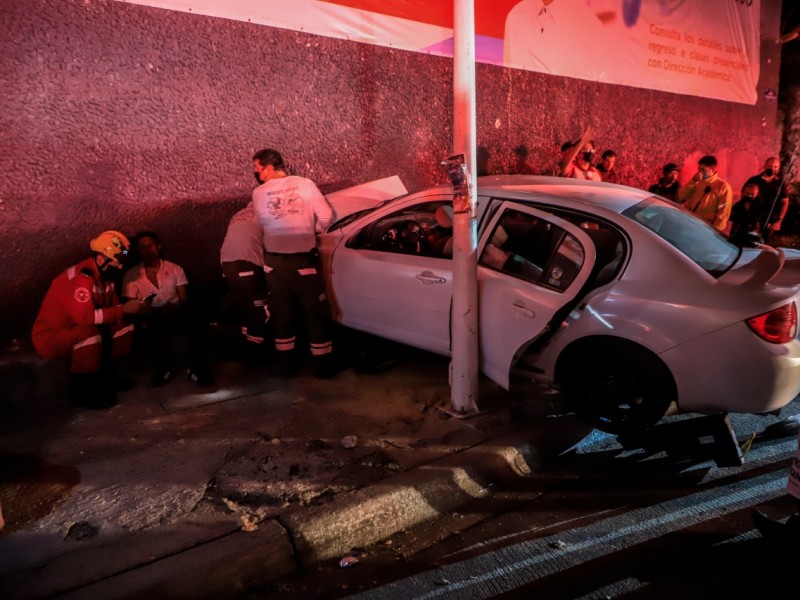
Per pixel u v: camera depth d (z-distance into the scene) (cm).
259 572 272
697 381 342
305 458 354
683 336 341
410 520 318
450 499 333
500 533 308
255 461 352
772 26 1059
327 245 497
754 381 332
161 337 465
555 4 770
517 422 398
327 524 295
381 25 636
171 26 520
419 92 680
